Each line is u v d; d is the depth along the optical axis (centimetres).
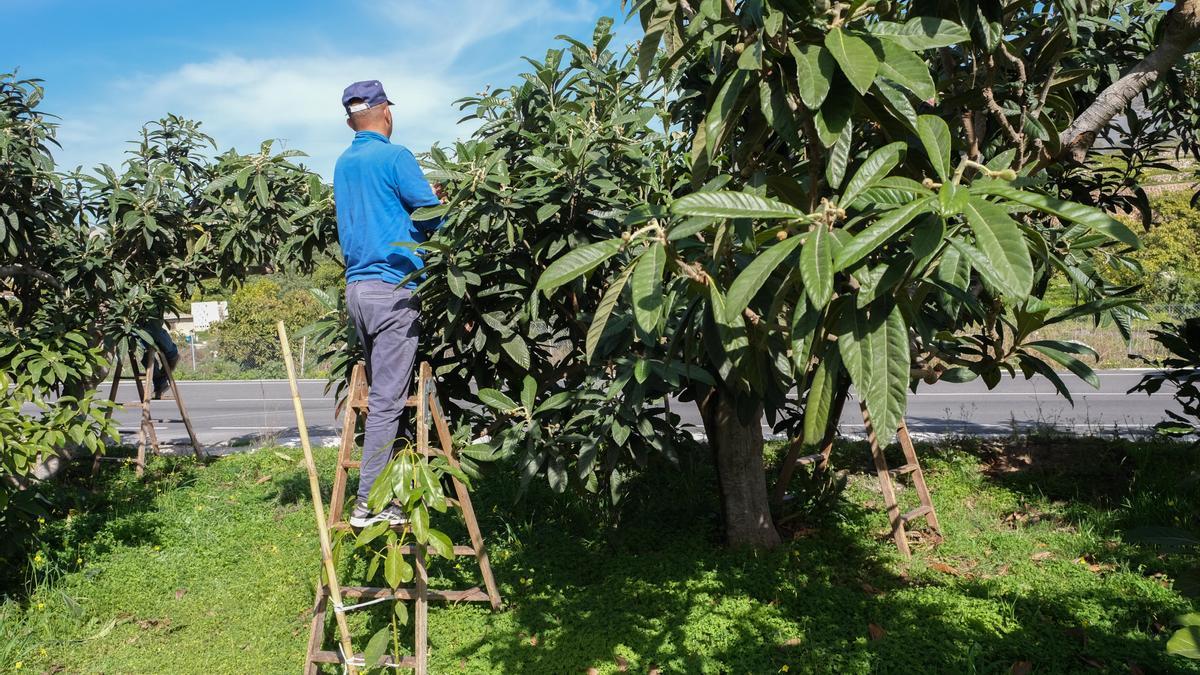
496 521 644
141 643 462
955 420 1232
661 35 304
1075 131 376
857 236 211
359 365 439
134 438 1288
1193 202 736
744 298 222
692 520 638
